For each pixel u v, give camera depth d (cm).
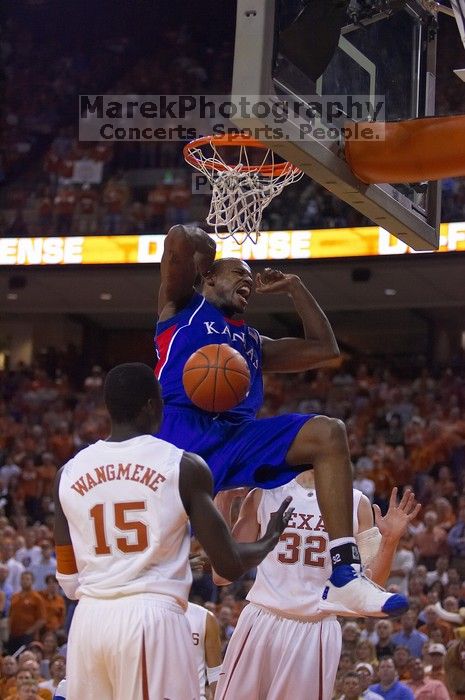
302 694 482
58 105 2366
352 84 428
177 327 411
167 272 408
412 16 480
